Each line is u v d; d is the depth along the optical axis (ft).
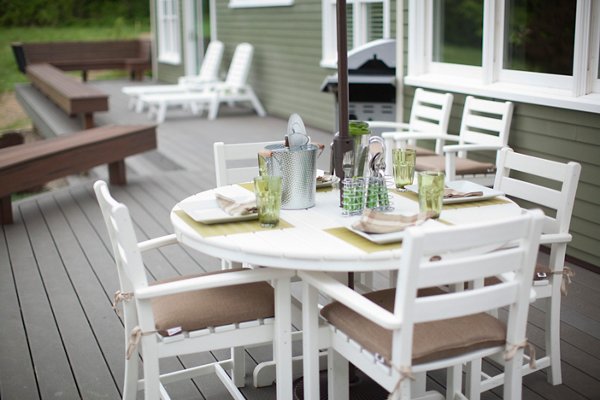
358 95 21.30
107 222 8.48
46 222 18.33
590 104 13.65
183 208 8.94
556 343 9.59
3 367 10.49
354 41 25.99
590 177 14.03
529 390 9.59
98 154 20.88
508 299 7.22
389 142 16.14
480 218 8.42
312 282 7.69
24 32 80.53
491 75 17.15
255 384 9.86
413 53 20.07
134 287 7.62
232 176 11.23
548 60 18.16
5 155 19.29
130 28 83.92
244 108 38.11
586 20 13.97
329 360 8.39
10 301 13.04
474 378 8.78
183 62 46.32
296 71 31.81
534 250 7.14
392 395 6.94
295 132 9.23
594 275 13.89
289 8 31.71
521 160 9.95
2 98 76.02
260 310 8.17
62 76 40.91
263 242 7.75
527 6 17.94
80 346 11.15
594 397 9.39
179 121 34.76
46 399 9.59
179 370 10.41
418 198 8.77
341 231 8.09
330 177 10.30
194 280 7.75
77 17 82.28
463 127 16.92
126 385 8.94
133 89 36.81
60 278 14.23
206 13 42.50
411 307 6.66
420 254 6.49
